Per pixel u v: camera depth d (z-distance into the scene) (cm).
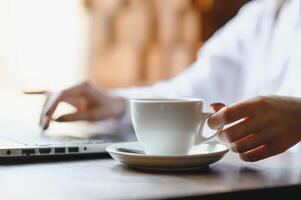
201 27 254
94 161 76
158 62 247
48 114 106
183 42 252
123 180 62
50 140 88
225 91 167
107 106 130
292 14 155
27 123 121
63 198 52
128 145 80
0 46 215
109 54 237
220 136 74
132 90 148
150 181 61
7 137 92
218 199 55
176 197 52
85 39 231
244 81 169
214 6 257
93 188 57
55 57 224
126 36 240
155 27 246
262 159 74
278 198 58
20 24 217
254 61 164
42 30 221
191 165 68
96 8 232
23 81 219
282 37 155
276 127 73
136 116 72
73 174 66
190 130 71
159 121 70
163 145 72
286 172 68
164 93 155
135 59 242
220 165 74
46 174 65
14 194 54
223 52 171
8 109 156
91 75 233
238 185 59
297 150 119
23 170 68
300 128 75
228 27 181
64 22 225
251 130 72
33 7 218
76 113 122
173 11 249
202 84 165
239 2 259
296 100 77
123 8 239
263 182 61
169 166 68
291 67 146
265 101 74
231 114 71
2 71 216
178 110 70
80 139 92
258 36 166
